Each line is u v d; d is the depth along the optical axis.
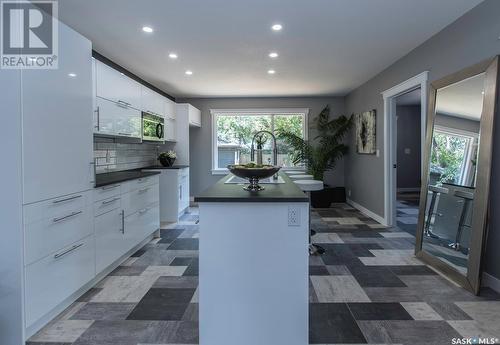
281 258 1.78
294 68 4.60
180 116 6.00
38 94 1.93
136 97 4.23
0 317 1.82
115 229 3.00
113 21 2.98
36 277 1.92
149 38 3.40
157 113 5.05
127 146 4.79
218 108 6.94
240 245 1.79
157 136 4.97
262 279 1.79
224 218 1.79
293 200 1.75
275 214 1.78
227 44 3.60
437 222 3.11
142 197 3.70
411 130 8.62
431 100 3.33
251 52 3.88
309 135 6.92
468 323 2.06
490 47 2.59
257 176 2.12
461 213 2.78
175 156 5.63
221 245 1.79
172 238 4.20
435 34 3.35
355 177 6.23
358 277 2.85
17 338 1.82
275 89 6.07
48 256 2.04
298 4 2.68
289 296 1.79
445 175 3.05
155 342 1.89
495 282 2.53
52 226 2.07
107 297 2.48
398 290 2.58
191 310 2.28
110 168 4.26
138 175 3.61
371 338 1.91
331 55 4.02
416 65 3.76
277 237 1.78
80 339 1.91
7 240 1.80
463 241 2.72
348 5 2.70
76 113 2.35
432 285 2.67
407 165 8.66
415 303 2.35
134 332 2.00
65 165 2.21
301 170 6.97
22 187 1.81
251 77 5.11
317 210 6.05
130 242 3.36
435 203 3.18
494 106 2.47
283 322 1.79
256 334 1.80
